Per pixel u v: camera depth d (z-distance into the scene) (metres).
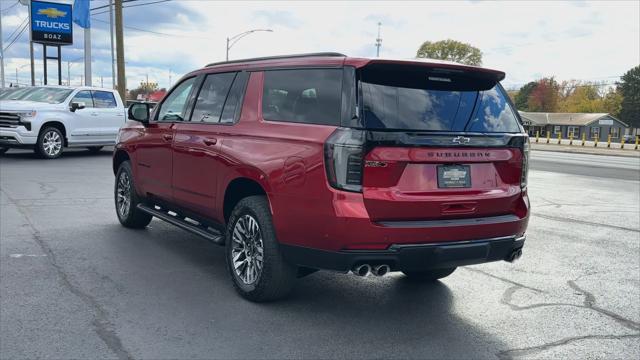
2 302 4.46
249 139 4.71
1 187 10.09
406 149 3.94
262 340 3.93
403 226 3.92
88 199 9.21
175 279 5.23
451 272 5.34
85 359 3.53
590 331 4.33
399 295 5.05
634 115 107.12
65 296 4.65
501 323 4.45
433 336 4.13
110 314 4.30
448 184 4.12
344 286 5.26
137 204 6.92
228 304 4.62
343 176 3.88
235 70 5.31
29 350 3.63
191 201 5.60
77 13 24.77
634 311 4.80
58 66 31.09
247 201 4.67
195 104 5.76
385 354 3.79
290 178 4.20
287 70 4.67
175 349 3.73
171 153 5.92
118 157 7.36
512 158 4.46
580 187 13.98
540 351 3.93
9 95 16.11
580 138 95.38
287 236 4.26
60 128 15.40
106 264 5.62
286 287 4.54
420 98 4.16
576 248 7.10
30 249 6.05
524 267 6.14
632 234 8.02
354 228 3.85
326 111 4.14
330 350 3.82
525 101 128.12
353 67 4.05
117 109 16.73
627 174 18.78
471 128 4.27
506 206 4.43
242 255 4.82
